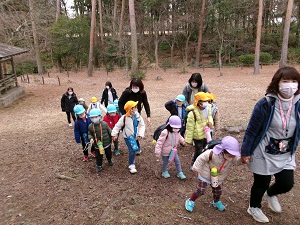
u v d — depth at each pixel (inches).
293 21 1129.4
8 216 131.1
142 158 197.5
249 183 153.1
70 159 203.6
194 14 1076.5
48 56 1144.8
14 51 564.4
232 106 403.9
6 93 542.0
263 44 1132.5
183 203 135.2
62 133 285.9
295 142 104.0
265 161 107.0
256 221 119.6
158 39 1179.3
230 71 911.0
